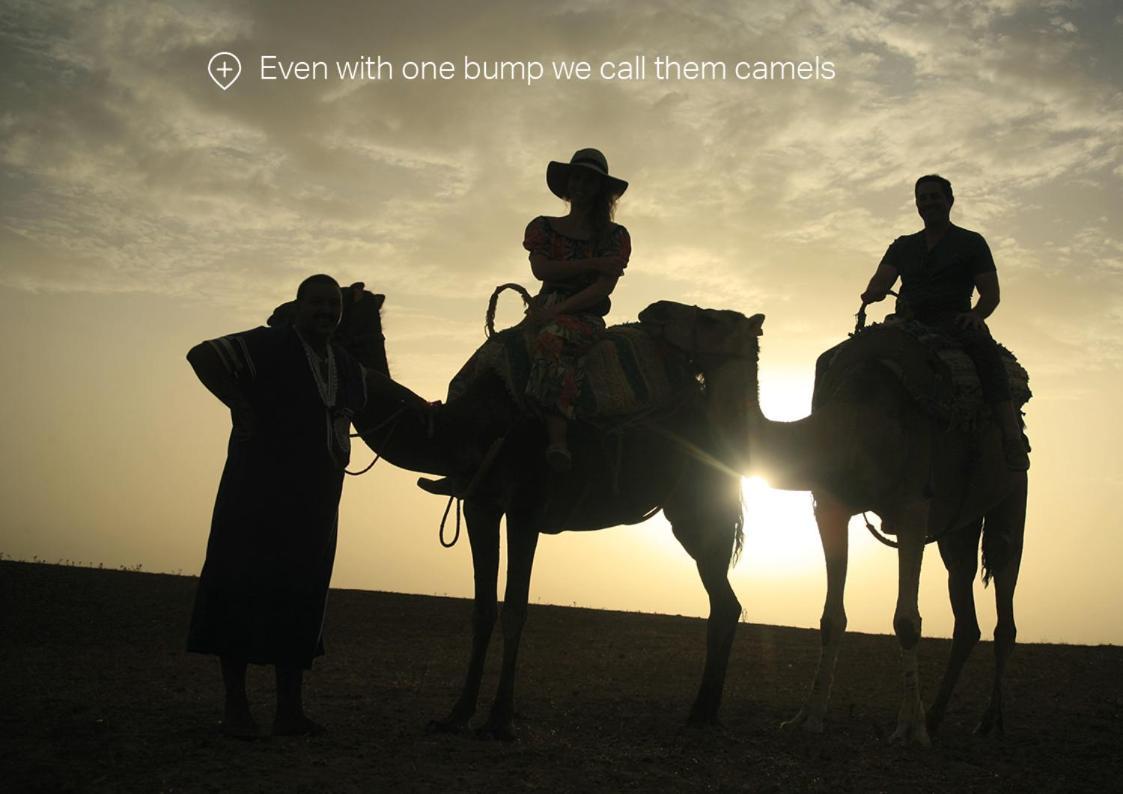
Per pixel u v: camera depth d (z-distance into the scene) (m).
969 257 8.81
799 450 7.99
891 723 8.63
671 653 13.05
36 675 9.28
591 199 8.02
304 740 6.68
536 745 7.02
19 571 15.86
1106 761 7.47
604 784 6.03
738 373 8.16
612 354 8.01
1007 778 6.77
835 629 8.19
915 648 7.80
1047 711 9.73
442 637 13.62
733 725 8.38
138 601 14.44
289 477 6.73
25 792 5.37
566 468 7.39
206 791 5.41
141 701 8.06
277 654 6.66
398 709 8.38
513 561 7.51
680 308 8.33
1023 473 9.20
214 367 6.60
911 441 8.09
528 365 7.57
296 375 6.84
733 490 8.54
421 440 7.37
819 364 8.80
